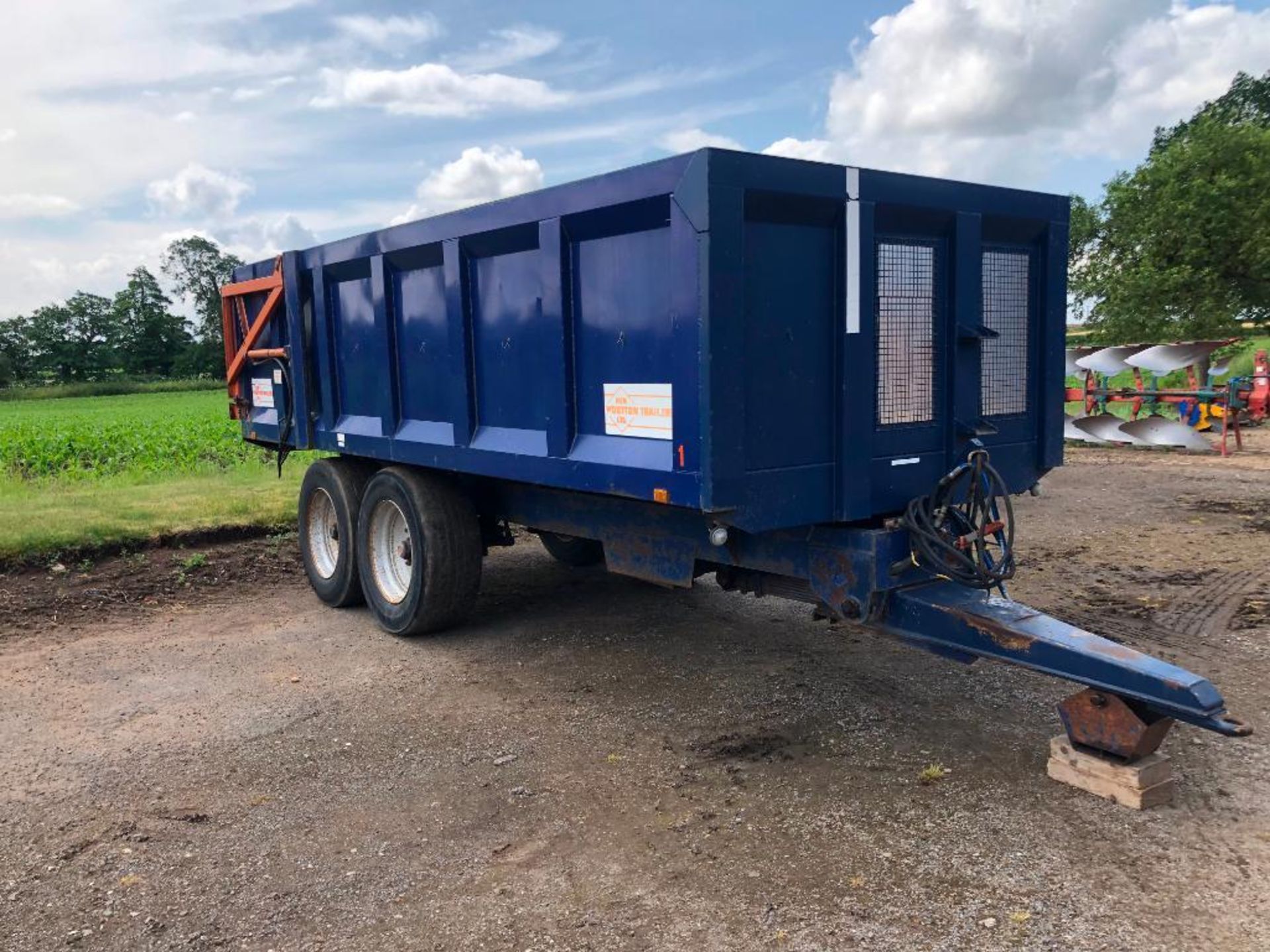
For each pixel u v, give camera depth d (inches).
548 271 178.4
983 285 177.9
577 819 148.6
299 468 542.3
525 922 121.8
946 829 140.6
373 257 239.6
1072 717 150.6
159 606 288.4
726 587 189.5
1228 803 145.0
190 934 121.6
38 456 645.3
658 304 154.9
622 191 155.6
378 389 249.9
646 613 264.4
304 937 120.4
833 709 189.9
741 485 145.8
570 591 290.8
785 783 158.2
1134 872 127.0
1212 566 291.6
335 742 181.9
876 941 114.3
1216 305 988.6
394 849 141.4
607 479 168.1
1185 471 482.0
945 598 157.6
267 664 231.1
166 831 148.8
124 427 901.8
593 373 173.3
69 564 328.5
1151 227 1032.8
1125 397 590.6
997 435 183.2
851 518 158.2
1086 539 334.6
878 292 160.9
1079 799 147.9
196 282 4537.4
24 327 4178.2
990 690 197.5
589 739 179.9
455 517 238.4
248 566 331.6
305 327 280.7
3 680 223.0
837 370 156.6
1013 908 119.8
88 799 160.6
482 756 173.6
